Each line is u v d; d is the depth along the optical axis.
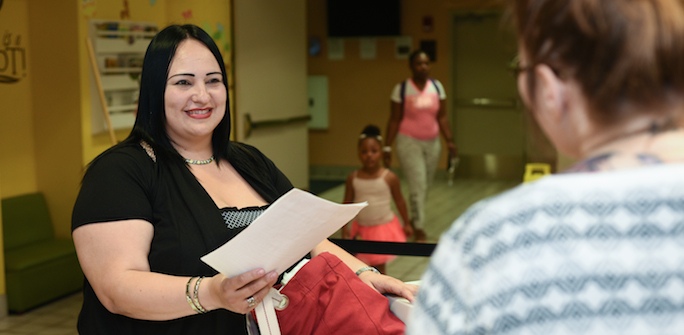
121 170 1.40
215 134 1.65
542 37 0.64
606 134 0.64
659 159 0.61
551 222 0.59
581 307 0.56
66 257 4.08
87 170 1.44
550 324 0.56
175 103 1.50
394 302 1.47
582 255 0.57
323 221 1.19
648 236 0.57
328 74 9.11
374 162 3.84
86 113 4.33
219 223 1.47
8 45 4.21
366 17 8.75
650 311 0.55
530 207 0.60
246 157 1.75
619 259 0.57
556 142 0.68
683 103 0.61
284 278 1.62
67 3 4.23
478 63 8.59
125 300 1.29
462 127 8.80
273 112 6.29
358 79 9.01
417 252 1.88
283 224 1.13
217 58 1.58
